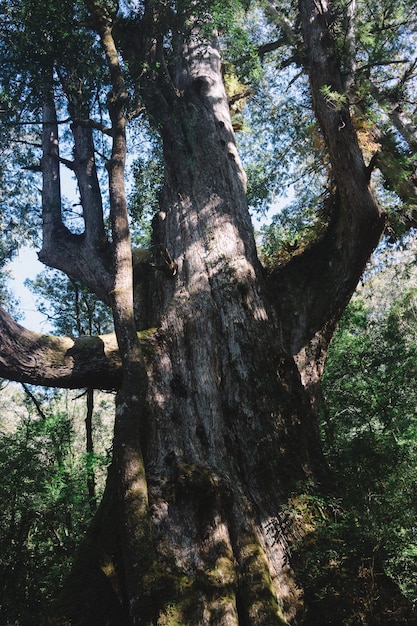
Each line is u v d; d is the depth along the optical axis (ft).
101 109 39.37
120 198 27.02
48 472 34.14
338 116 30.27
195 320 27.35
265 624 18.60
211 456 23.38
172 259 30.35
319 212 35.01
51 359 29.19
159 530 20.89
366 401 39.11
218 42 41.78
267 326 27.86
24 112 38.55
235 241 30.58
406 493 25.99
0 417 63.10
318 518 21.99
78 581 21.07
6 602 27.32
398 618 18.97
